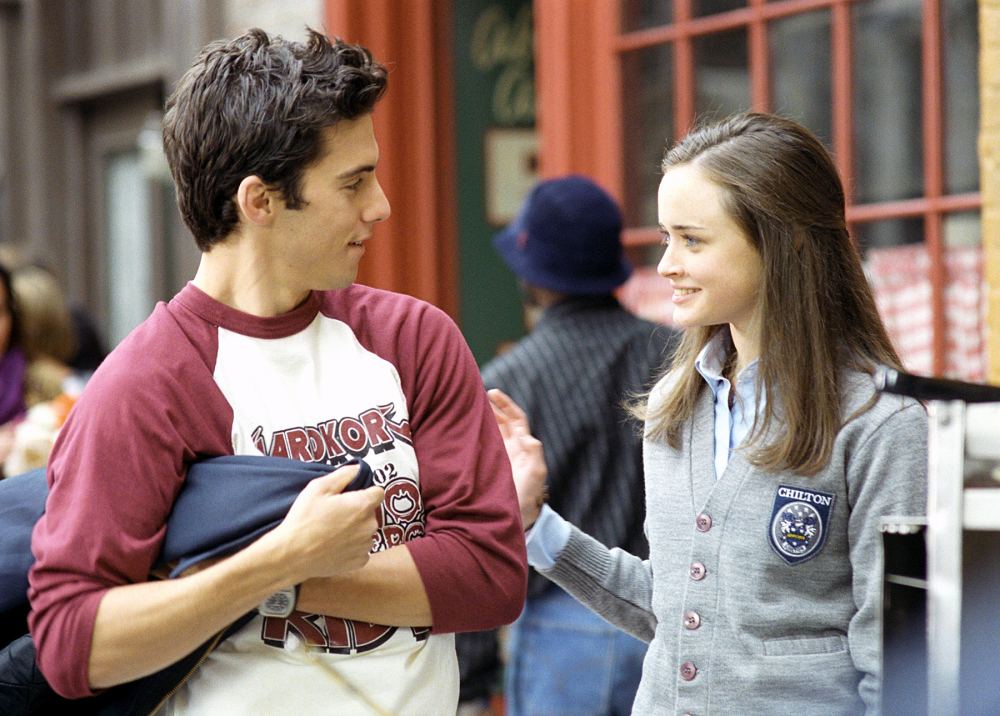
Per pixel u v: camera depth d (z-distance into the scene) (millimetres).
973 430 4055
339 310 5336
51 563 4707
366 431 5086
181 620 4574
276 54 4930
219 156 4895
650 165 11328
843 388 5473
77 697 4812
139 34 17281
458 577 5020
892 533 4309
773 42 10367
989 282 8344
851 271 5703
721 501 5551
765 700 5395
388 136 14141
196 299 5078
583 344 8523
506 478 5281
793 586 5426
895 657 4273
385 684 5027
